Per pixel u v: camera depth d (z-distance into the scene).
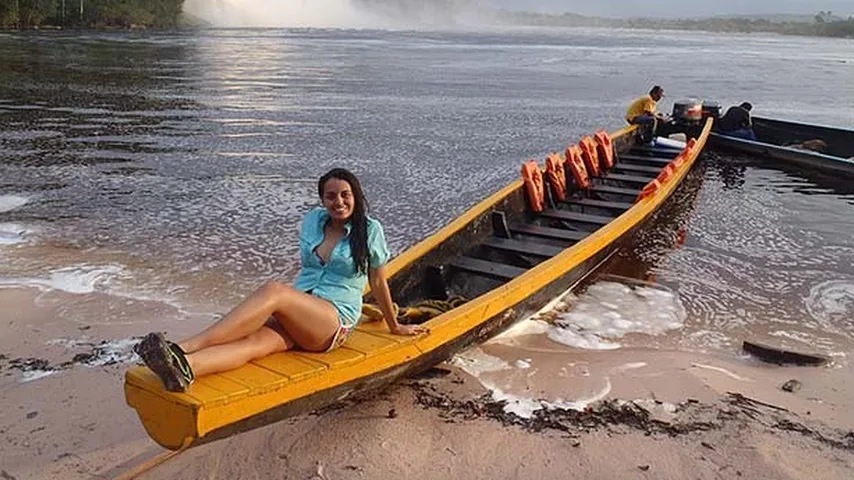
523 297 6.69
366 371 5.00
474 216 8.35
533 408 5.56
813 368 6.47
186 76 33.06
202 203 11.60
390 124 20.80
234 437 5.03
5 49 46.38
